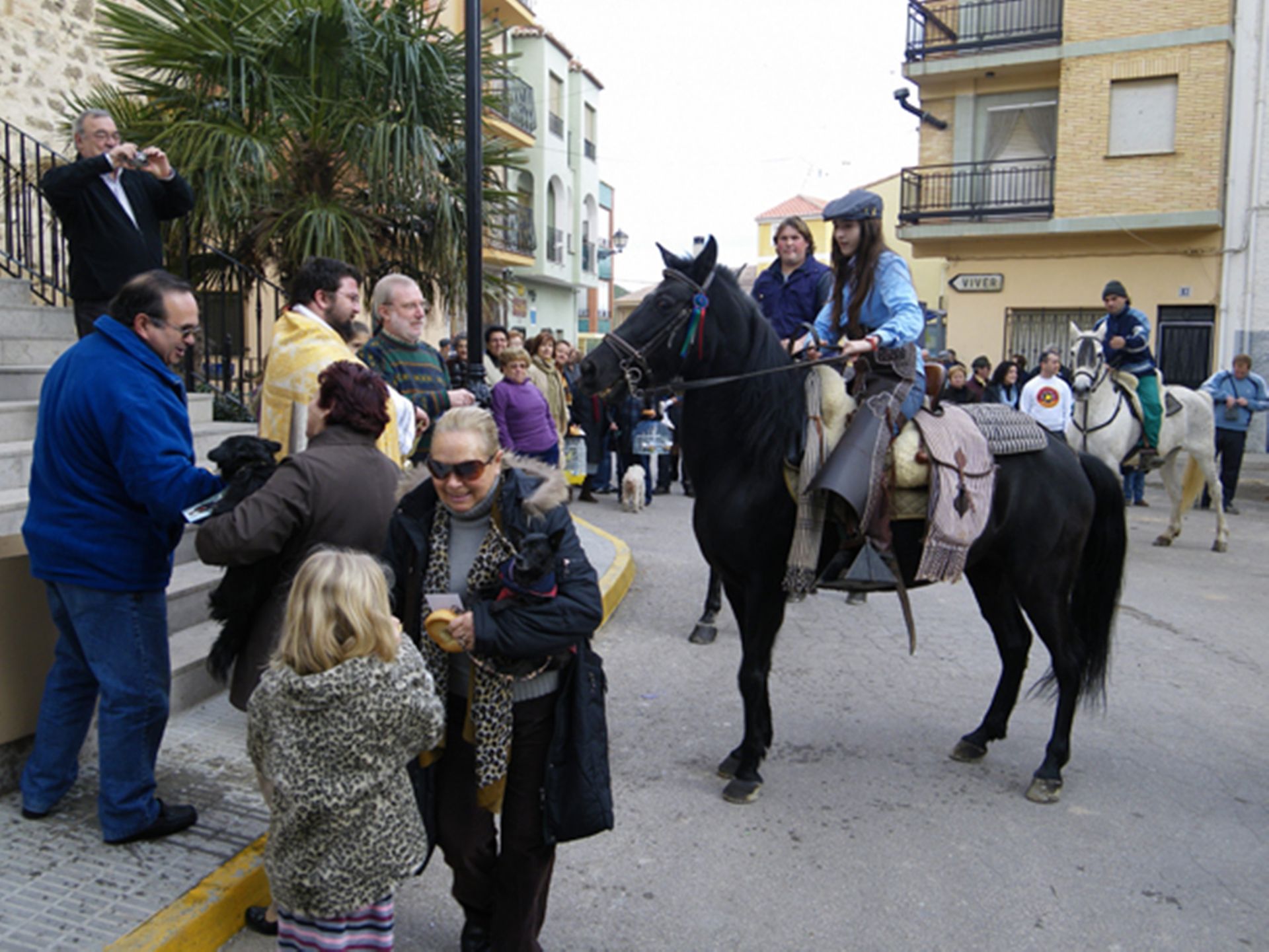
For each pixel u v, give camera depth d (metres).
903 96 20.78
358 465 3.12
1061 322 20.31
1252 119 18.16
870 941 3.15
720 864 3.63
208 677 4.62
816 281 5.59
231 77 7.92
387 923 2.49
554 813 2.61
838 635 6.76
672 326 4.05
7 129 8.06
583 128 31.19
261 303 8.73
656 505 12.64
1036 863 3.66
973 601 7.83
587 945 3.11
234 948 3.00
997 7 20.50
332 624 2.32
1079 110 19.38
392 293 5.07
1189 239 18.92
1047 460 4.43
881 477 4.07
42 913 2.90
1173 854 3.73
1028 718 5.20
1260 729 5.05
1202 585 8.48
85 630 3.20
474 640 2.44
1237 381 12.85
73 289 5.57
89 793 3.68
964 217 20.83
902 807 4.11
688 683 5.68
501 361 9.20
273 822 2.39
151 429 3.05
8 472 5.13
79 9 9.73
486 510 2.66
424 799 2.71
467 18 6.38
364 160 8.30
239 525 2.91
